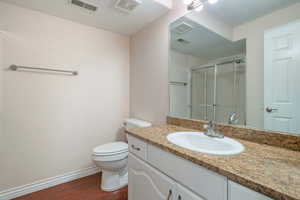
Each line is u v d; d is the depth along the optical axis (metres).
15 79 1.46
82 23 1.83
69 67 1.76
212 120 1.17
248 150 0.78
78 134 1.84
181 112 1.45
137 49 2.07
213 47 1.19
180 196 0.75
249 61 0.98
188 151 0.75
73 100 1.80
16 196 1.46
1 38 1.40
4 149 1.42
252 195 0.49
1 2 1.39
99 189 1.61
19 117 1.49
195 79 1.33
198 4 1.24
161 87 1.67
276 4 0.86
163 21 1.62
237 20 1.04
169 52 1.56
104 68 2.02
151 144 0.96
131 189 1.20
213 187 0.61
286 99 0.82
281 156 0.71
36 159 1.58
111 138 2.10
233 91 1.07
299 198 0.40
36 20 1.56
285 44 0.83
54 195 1.50
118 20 1.76
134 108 2.13
